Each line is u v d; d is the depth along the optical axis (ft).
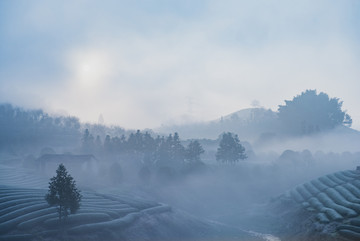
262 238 200.54
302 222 202.08
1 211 151.43
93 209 180.14
